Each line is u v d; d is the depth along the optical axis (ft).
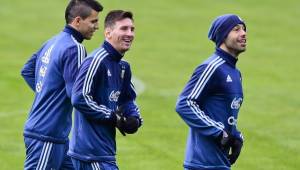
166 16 219.61
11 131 116.67
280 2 239.50
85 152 69.67
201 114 67.92
